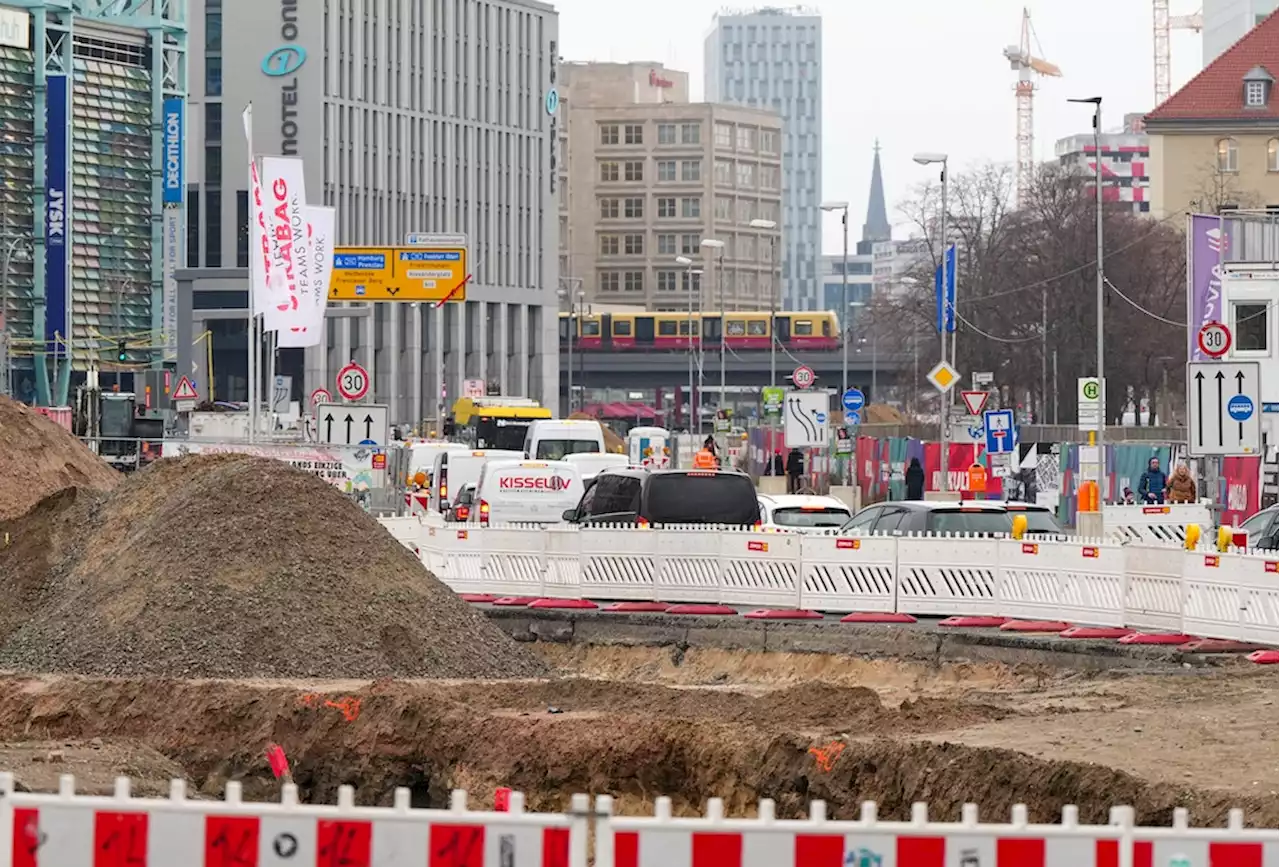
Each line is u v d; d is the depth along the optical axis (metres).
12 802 11.03
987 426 68.44
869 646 37.78
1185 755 23.56
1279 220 81.50
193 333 168.75
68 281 174.88
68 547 37.19
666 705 28.73
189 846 11.05
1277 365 78.56
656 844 10.94
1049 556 37.94
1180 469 57.72
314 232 72.12
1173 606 35.44
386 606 34.09
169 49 187.50
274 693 29.17
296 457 64.81
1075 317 129.62
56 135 174.50
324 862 11.06
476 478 73.69
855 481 83.12
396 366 194.38
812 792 24.00
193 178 194.88
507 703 29.19
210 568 34.03
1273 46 179.00
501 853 11.02
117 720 29.36
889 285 194.88
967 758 22.94
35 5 177.00
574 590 44.66
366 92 195.62
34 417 59.50
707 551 43.00
